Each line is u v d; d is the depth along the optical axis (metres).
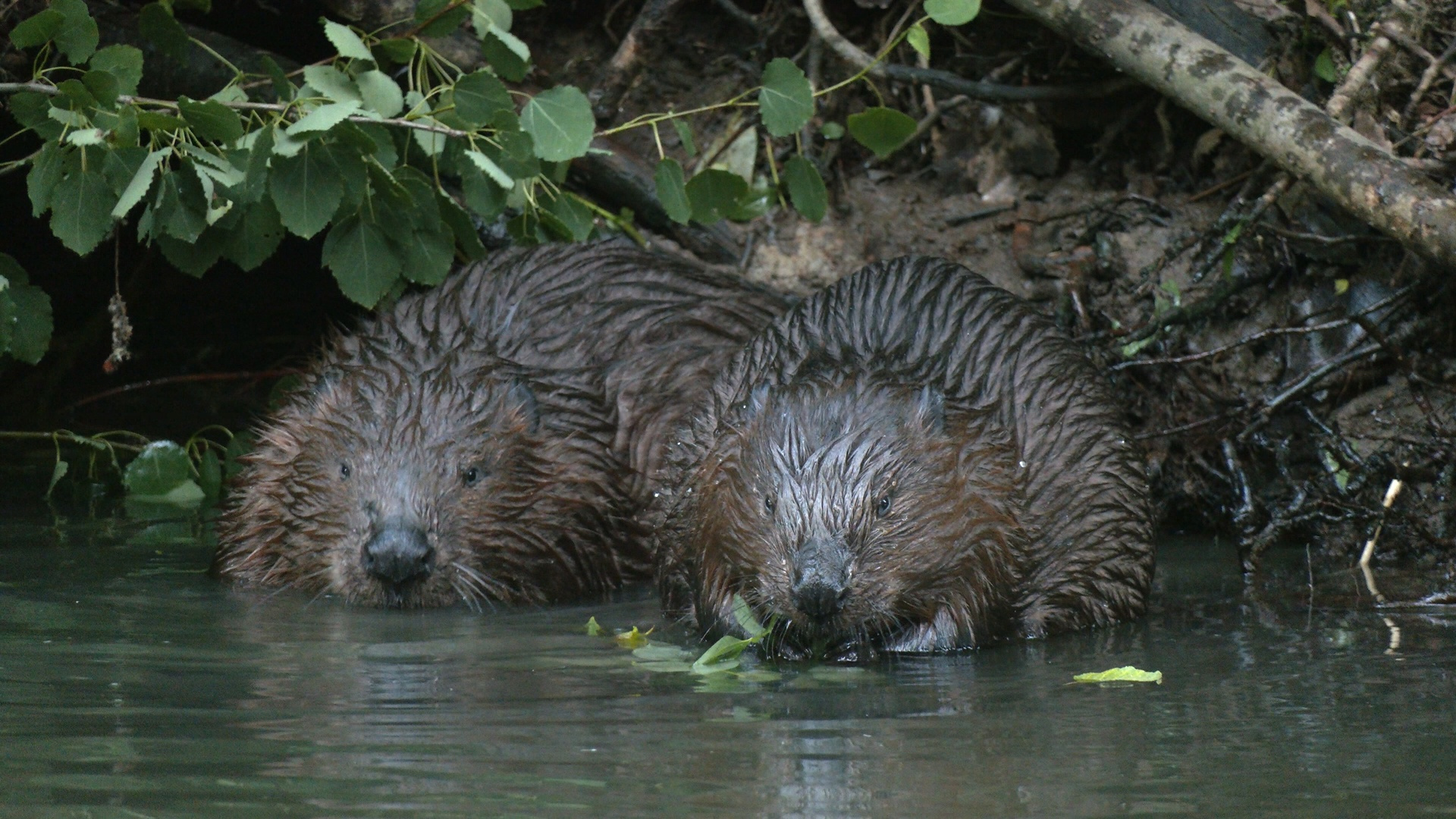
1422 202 9.48
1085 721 6.24
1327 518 10.01
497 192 11.15
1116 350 11.74
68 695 6.59
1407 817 4.96
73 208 10.02
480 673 7.17
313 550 9.52
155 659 7.39
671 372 10.69
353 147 10.27
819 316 9.35
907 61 13.86
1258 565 9.95
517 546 9.63
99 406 14.46
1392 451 10.42
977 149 13.64
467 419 9.64
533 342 10.53
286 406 10.20
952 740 5.91
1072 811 5.02
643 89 14.24
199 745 5.76
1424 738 5.92
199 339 16.05
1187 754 5.71
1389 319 10.93
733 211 11.90
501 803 5.04
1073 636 8.43
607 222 13.59
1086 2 11.13
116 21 13.20
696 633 8.43
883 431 8.04
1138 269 12.22
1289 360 11.41
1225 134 12.51
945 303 9.34
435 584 9.34
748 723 6.20
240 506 9.88
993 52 13.55
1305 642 7.89
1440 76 11.09
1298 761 5.61
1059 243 12.82
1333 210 11.38
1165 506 11.59
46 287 15.68
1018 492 8.42
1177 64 10.73
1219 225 11.45
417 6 11.22
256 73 12.93
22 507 11.65
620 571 10.27
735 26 14.46
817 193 11.84
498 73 11.38
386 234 10.87
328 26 10.43
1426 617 8.48
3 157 14.23
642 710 6.43
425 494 9.36
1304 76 11.66
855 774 5.43
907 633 8.14
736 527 8.03
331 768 5.45
